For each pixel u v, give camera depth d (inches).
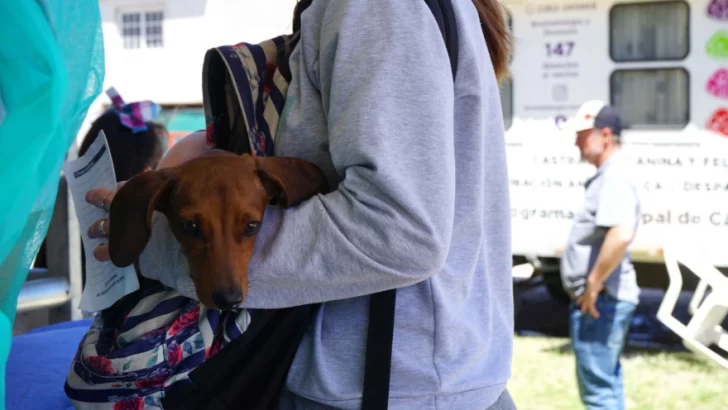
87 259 55.1
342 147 45.4
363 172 44.9
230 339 48.7
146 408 48.4
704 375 217.8
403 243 44.2
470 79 49.1
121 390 48.5
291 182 47.3
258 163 47.8
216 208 45.1
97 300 52.0
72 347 73.9
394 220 44.0
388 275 45.1
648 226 235.3
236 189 45.7
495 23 58.2
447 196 45.2
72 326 83.2
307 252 45.8
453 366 48.4
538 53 239.0
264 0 291.6
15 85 38.3
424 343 47.8
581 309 176.6
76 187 56.5
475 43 50.9
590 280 172.7
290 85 51.2
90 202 53.6
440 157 45.0
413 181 44.5
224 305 43.7
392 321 46.7
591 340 173.8
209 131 55.0
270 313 48.2
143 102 90.6
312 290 46.5
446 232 45.3
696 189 230.8
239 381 47.8
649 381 213.8
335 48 47.6
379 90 44.8
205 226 44.9
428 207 44.6
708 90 229.0
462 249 49.6
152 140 92.6
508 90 241.8
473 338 49.8
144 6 308.8
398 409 47.8
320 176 49.2
